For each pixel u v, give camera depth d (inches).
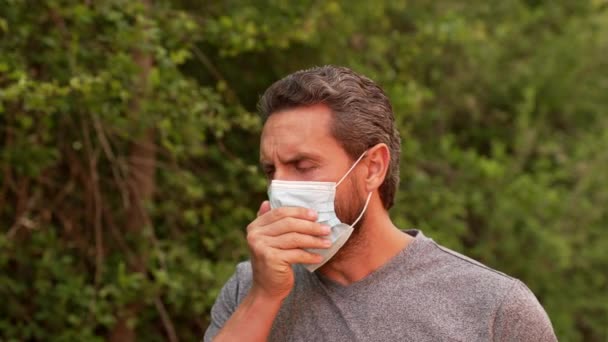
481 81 246.1
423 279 69.9
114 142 153.7
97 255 151.8
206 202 169.5
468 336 66.5
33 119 146.8
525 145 230.2
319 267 72.4
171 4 166.6
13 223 158.6
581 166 232.4
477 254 219.0
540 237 215.2
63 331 143.2
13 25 134.1
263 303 68.0
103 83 128.3
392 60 203.6
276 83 71.4
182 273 150.9
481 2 249.4
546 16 268.5
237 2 174.6
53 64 139.5
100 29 149.4
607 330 231.5
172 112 139.9
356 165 70.1
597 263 235.9
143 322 167.0
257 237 68.0
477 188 217.6
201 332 173.6
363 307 69.1
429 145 226.2
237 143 181.6
